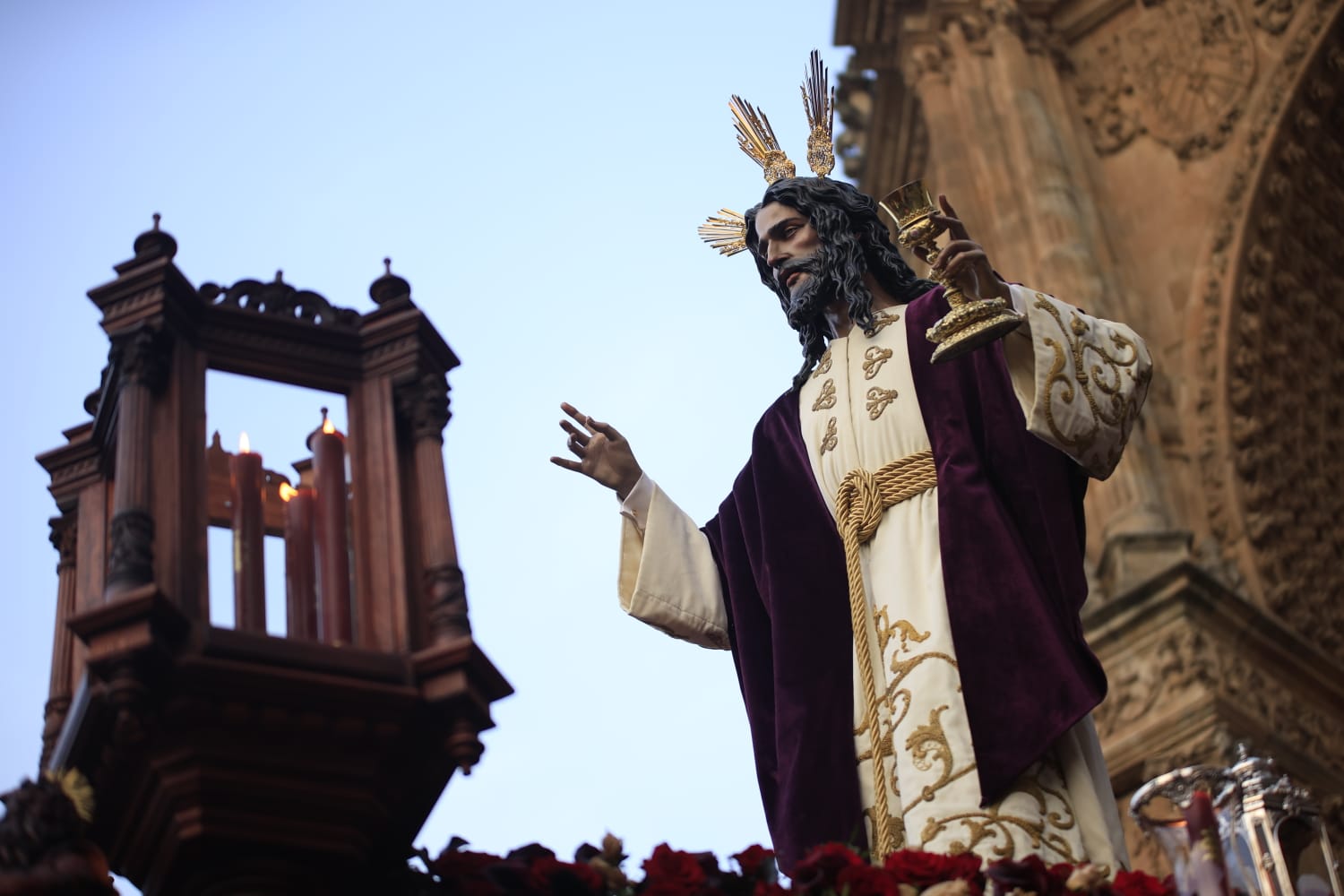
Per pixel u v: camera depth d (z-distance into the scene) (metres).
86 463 5.60
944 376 6.39
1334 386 20.52
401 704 4.54
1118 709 16.95
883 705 5.99
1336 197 20.80
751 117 7.76
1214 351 19.89
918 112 23.52
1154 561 17.61
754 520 6.65
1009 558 5.98
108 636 4.36
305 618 4.65
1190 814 4.92
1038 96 21.80
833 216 6.92
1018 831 5.62
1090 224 20.78
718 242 7.93
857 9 24.06
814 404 6.67
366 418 5.07
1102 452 6.10
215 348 5.04
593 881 4.75
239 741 4.46
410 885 4.67
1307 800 5.93
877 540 6.30
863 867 4.79
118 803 4.50
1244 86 20.95
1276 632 17.42
